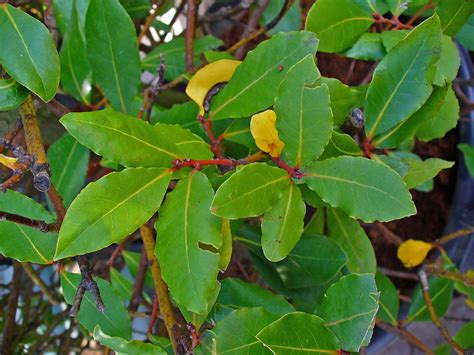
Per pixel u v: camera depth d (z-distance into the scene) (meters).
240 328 0.34
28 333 0.69
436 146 0.70
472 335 0.49
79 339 0.70
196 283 0.31
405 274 0.64
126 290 0.60
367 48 0.40
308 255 0.43
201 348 0.35
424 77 0.36
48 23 0.48
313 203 0.37
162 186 0.33
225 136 0.39
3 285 0.68
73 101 0.55
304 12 0.59
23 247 0.36
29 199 0.35
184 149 0.35
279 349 0.33
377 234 0.70
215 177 0.36
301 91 0.32
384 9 0.42
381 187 0.33
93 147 0.31
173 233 0.32
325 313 0.35
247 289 0.39
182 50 0.52
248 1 0.54
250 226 0.45
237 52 0.57
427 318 0.54
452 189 0.70
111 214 0.31
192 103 0.41
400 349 0.76
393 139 0.39
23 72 0.34
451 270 0.54
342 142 0.36
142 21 0.63
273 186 0.33
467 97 0.67
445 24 0.40
